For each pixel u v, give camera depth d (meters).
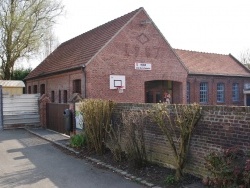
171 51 23.81
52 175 7.96
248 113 5.96
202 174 6.96
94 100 10.54
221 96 30.31
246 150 5.99
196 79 28.19
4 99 18.27
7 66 29.17
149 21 22.03
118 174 7.88
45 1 28.14
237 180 5.71
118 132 9.57
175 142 7.63
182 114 7.23
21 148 11.92
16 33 27.45
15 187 7.04
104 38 21.55
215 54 33.69
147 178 7.35
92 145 10.38
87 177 7.70
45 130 17.30
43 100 18.39
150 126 8.60
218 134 6.60
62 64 24.00
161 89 25.64
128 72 21.36
